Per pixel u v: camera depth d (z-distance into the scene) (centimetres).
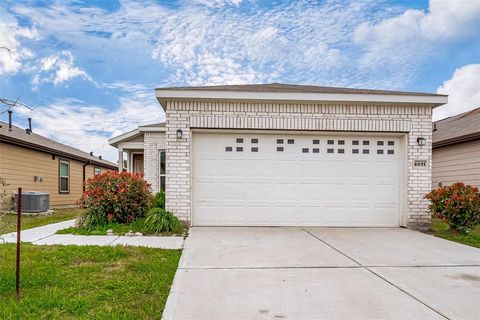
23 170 1282
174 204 716
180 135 720
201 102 728
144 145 1362
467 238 632
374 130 748
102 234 640
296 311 300
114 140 1405
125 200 713
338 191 761
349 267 434
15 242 561
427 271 421
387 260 470
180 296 333
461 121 1327
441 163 1184
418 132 754
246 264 444
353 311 300
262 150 755
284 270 419
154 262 440
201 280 380
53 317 280
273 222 750
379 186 767
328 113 745
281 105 739
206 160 746
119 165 1410
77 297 318
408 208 745
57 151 1488
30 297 315
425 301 324
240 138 753
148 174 1342
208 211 742
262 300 324
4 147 1173
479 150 995
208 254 495
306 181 758
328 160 762
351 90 794
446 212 675
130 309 299
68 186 1656
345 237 633
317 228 732
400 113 754
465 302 323
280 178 755
